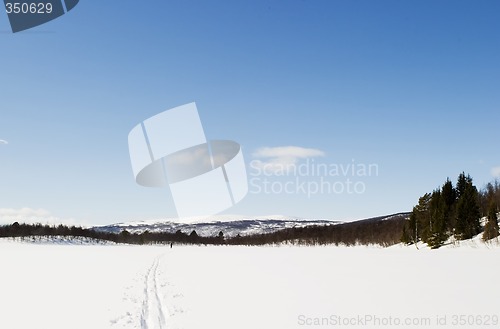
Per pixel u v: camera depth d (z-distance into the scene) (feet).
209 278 73.82
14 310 41.75
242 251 230.48
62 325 34.99
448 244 218.59
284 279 70.49
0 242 378.53
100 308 42.88
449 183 272.72
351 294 52.19
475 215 220.43
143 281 69.92
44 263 113.80
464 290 54.95
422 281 65.16
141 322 36.55
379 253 176.96
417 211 276.62
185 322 36.32
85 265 108.06
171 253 205.46
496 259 116.78
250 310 41.83
